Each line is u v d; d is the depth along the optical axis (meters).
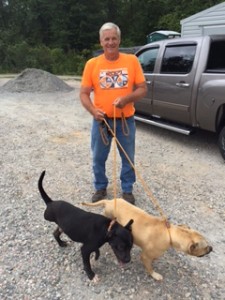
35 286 3.19
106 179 4.58
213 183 5.16
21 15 37.56
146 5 36.00
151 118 7.46
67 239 3.84
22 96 13.19
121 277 3.29
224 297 3.06
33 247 3.72
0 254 3.62
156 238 3.09
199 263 3.47
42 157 6.25
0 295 3.09
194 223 4.15
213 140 7.12
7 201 4.68
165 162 5.97
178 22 29.95
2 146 6.88
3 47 30.23
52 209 3.49
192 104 6.12
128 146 4.27
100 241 3.14
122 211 3.41
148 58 7.30
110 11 37.22
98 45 30.64
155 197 4.74
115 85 3.96
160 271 3.36
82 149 6.66
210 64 5.98
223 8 14.66
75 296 3.08
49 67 27.91
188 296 3.07
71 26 33.31
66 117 9.34
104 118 4.07
